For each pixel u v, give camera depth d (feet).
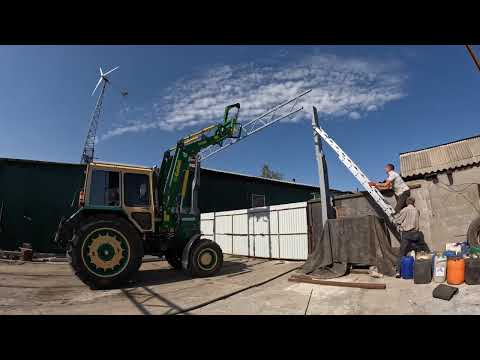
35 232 49.57
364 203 30.78
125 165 26.68
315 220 38.22
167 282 25.18
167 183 29.35
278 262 38.37
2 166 48.98
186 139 31.04
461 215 24.32
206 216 54.54
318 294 18.58
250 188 71.87
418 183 26.48
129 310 16.39
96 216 24.12
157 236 27.66
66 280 26.27
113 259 22.99
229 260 42.19
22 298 19.58
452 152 26.35
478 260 16.48
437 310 13.84
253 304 17.02
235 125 34.68
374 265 23.08
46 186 51.24
